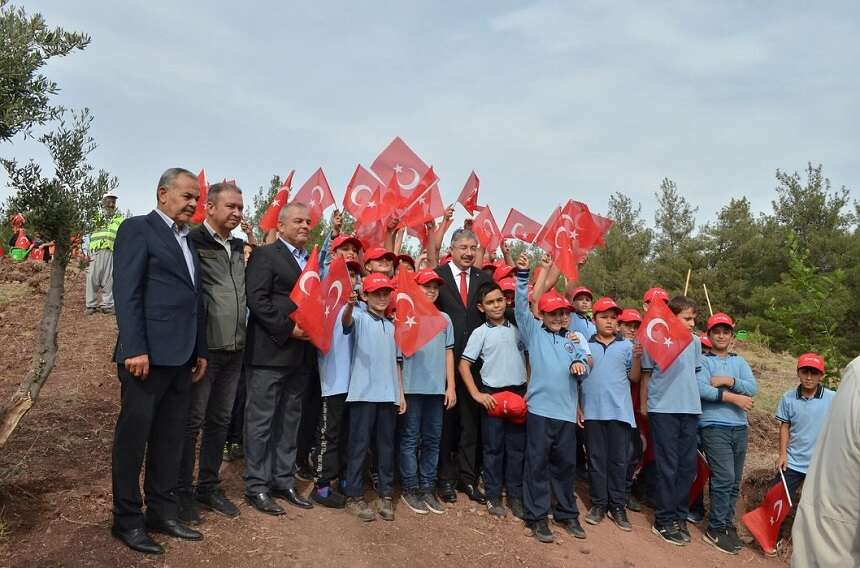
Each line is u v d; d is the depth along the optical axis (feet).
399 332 18.56
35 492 16.58
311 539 16.87
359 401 18.78
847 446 7.57
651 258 96.43
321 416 19.20
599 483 21.56
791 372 48.80
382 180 26.11
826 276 28.76
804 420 22.11
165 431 15.57
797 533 8.19
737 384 22.33
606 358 21.72
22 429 20.92
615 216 104.06
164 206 15.35
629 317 24.77
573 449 20.40
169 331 14.80
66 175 15.70
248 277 17.51
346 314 18.57
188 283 15.30
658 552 20.45
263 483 17.88
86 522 15.48
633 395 23.97
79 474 18.20
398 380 19.70
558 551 19.07
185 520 16.29
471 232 22.61
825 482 7.82
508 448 21.08
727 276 87.30
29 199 15.26
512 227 28.99
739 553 21.48
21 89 14.73
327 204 27.02
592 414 21.63
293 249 18.58
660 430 21.50
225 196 16.75
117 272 14.46
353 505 18.70
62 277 15.98
